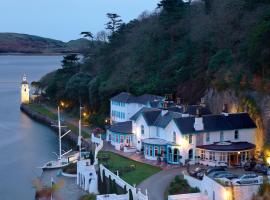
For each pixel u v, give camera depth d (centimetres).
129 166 9006
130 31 18912
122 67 15912
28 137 14100
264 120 9238
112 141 11206
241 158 8962
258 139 9406
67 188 8756
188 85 12406
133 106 12625
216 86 10806
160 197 7262
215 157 8925
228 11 12531
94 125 14350
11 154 11881
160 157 9438
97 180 8381
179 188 7350
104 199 7175
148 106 11825
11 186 9262
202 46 12975
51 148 12556
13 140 13638
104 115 14362
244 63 10419
